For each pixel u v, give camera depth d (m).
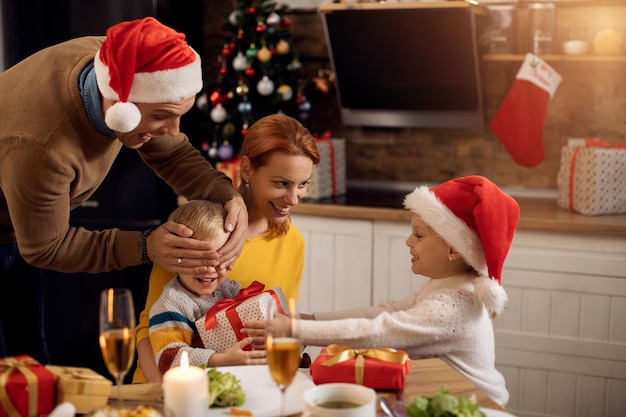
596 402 3.24
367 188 4.20
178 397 1.37
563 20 3.78
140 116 1.79
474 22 3.59
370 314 2.13
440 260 1.97
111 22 3.84
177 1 4.04
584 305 3.22
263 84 3.70
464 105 3.88
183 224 1.90
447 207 1.92
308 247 3.64
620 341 3.19
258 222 2.17
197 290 1.93
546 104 3.69
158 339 1.84
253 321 1.81
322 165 3.79
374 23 3.74
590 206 3.31
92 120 1.91
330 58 4.03
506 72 3.92
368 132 4.19
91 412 1.38
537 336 3.29
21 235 1.92
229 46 3.84
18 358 1.50
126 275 4.00
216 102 3.84
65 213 1.93
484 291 1.84
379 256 3.52
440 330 1.86
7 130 1.88
